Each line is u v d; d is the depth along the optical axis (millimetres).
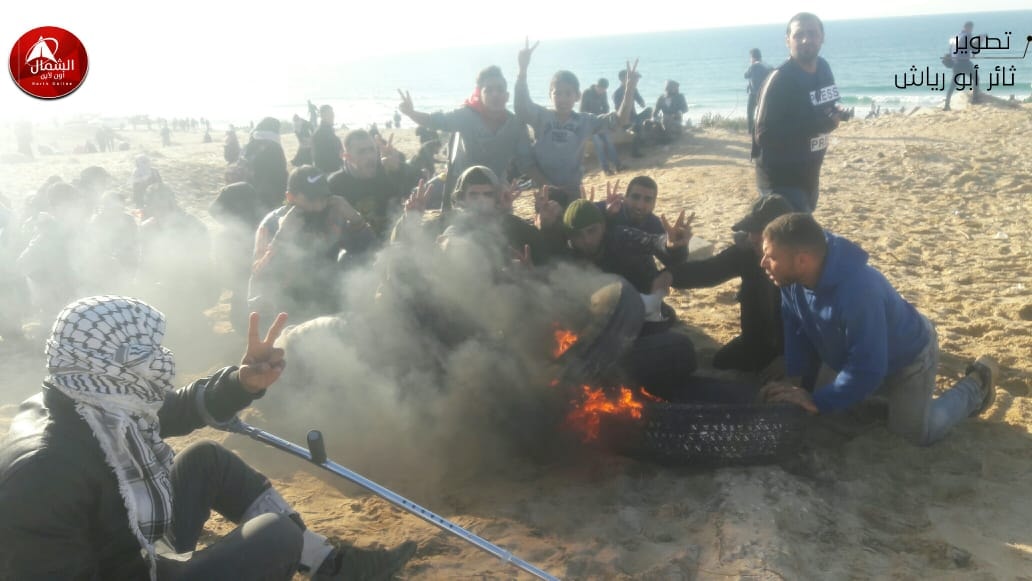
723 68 158750
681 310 7434
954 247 9430
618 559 3613
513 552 3703
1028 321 6891
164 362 2598
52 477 2385
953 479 4398
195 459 3113
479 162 7305
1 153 27391
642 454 4430
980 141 16188
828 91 6445
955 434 4965
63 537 2406
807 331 4602
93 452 2486
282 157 8844
